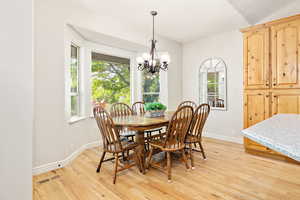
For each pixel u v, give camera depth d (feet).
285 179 6.95
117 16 10.31
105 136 7.31
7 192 1.79
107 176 7.30
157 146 7.39
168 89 14.43
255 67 9.76
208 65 13.92
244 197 5.76
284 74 8.80
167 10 9.66
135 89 14.20
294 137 2.56
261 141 2.55
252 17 10.70
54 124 8.00
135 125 6.99
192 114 7.72
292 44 8.56
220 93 13.24
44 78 7.63
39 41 7.45
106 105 12.60
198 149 10.81
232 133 12.59
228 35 12.69
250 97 10.00
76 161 8.95
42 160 7.60
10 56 1.81
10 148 1.81
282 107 8.89
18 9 1.89
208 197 5.77
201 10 9.72
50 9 7.81
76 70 10.74
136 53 14.30
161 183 6.71
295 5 9.68
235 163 8.57
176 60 15.15
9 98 1.80
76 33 9.93
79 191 6.19
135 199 5.70
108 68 12.78
